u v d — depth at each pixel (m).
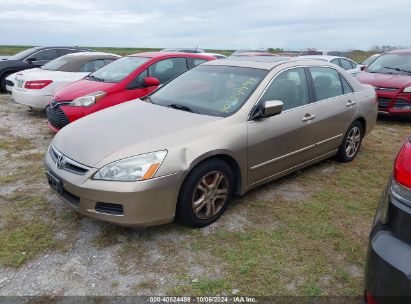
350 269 3.00
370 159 5.64
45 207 3.90
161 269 2.96
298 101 4.41
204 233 3.47
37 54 11.99
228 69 4.51
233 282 2.82
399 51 9.72
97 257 3.10
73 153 3.34
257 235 3.44
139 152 3.15
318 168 5.19
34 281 2.80
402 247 1.84
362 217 3.84
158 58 7.09
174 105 4.15
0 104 9.78
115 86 6.43
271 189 4.45
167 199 3.19
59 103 6.29
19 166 5.09
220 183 3.64
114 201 3.05
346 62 13.19
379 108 8.43
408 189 1.90
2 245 3.21
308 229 3.56
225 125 3.63
